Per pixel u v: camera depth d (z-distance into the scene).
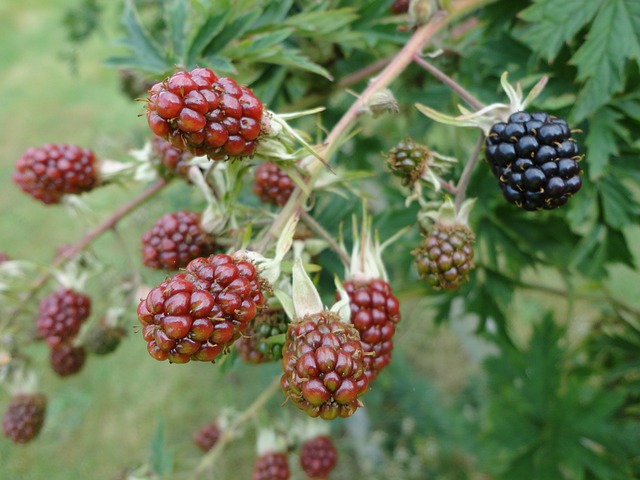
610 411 0.19
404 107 0.24
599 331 0.23
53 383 0.42
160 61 0.16
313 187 0.12
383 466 0.35
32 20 0.93
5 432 0.18
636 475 0.19
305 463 0.20
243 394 0.38
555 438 0.20
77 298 0.17
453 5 0.13
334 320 0.10
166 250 0.13
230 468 0.36
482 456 0.23
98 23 0.29
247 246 0.11
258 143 0.10
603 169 0.15
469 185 0.17
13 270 0.17
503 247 0.18
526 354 0.21
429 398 0.35
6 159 0.63
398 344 0.40
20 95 0.73
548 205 0.11
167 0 0.23
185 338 0.09
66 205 0.17
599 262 0.17
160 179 0.16
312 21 0.15
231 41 0.15
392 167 0.13
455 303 0.32
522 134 0.11
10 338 0.17
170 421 0.40
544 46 0.14
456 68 0.18
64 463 0.38
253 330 0.12
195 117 0.09
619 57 0.14
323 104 0.18
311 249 0.13
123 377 0.43
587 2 0.14
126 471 0.20
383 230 0.17
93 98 0.71
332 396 0.09
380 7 0.16
